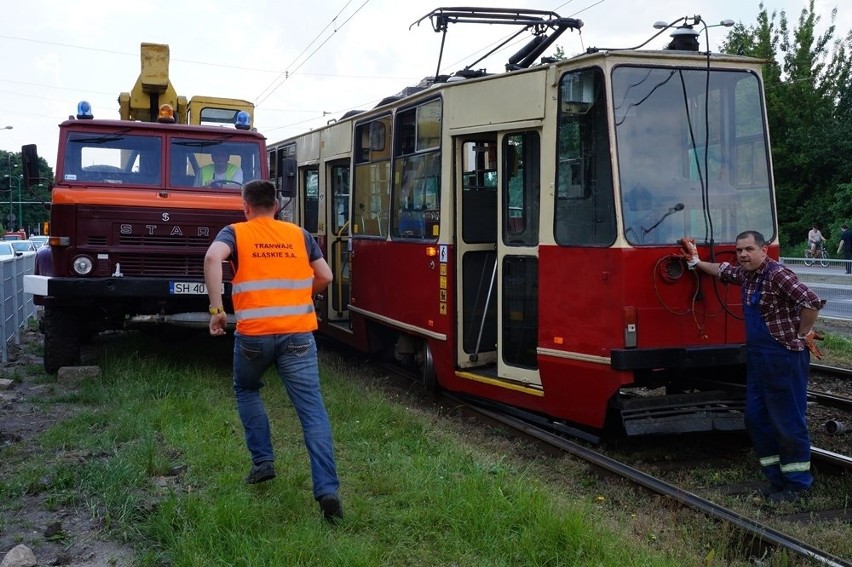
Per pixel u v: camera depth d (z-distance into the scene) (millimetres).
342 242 11617
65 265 8820
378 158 9961
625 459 6727
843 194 32094
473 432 7539
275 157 15031
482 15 9039
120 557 4406
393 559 4414
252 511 4781
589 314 6621
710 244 6750
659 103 6719
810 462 6152
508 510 4867
